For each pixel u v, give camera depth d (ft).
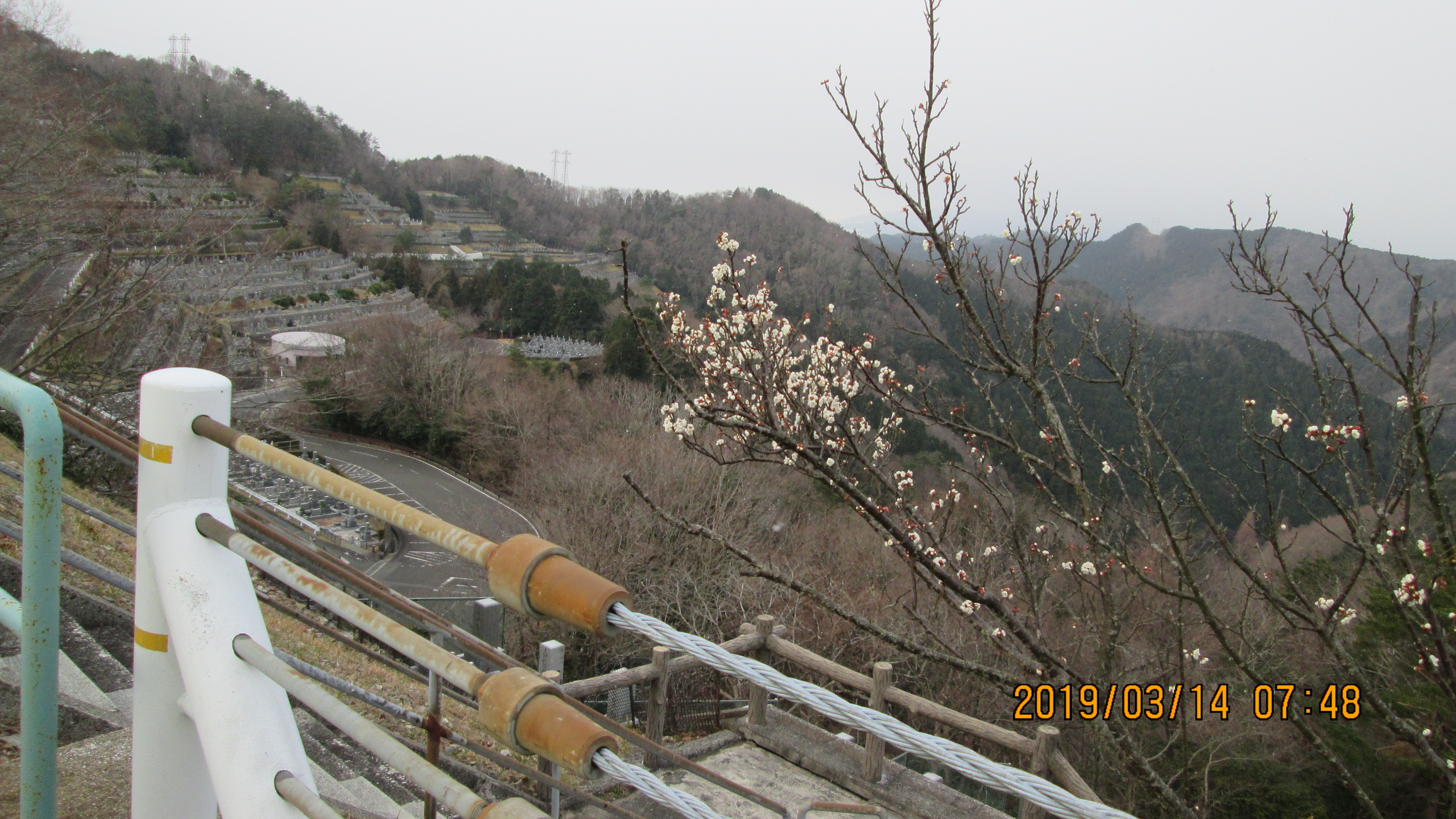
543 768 14.23
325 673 7.22
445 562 89.30
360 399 114.32
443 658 3.79
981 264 17.31
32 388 4.44
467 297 207.62
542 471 91.56
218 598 4.67
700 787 16.10
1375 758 40.04
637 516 66.90
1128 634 27.91
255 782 4.27
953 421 19.77
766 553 65.26
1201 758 37.73
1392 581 15.51
